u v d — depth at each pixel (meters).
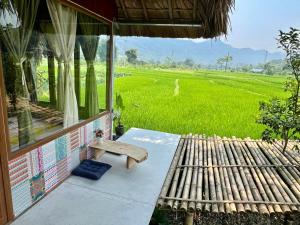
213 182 3.08
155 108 8.70
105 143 3.36
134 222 2.11
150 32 4.36
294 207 2.62
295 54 3.94
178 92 12.29
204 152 4.06
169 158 3.55
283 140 4.65
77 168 2.89
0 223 1.90
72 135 2.86
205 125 6.70
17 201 2.06
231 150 4.20
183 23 3.89
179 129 6.32
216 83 16.16
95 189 2.57
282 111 4.13
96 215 2.16
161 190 2.72
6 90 1.98
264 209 2.57
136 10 3.92
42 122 2.46
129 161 3.08
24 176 2.12
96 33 3.45
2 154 1.87
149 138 4.41
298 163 3.69
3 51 1.95
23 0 2.12
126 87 12.89
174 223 3.27
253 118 7.53
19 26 2.10
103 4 3.41
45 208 2.21
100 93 3.77
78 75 3.12
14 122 2.06
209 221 3.45
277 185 3.05
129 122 6.70
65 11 2.67
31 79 2.32
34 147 2.22
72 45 2.89
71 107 2.93
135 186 2.69
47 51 2.52
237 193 2.84
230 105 9.56
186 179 3.12
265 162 3.69
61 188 2.55
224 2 3.09
